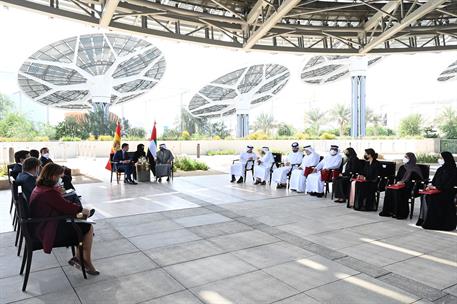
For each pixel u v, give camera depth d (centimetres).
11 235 549
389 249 482
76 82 2909
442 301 336
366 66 2662
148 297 345
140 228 585
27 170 462
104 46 2453
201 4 1130
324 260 441
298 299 340
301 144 2558
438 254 463
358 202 726
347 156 838
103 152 2281
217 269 412
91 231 398
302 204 785
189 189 984
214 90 3612
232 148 2548
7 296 347
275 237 537
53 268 416
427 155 1756
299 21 1379
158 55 2667
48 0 1114
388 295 348
